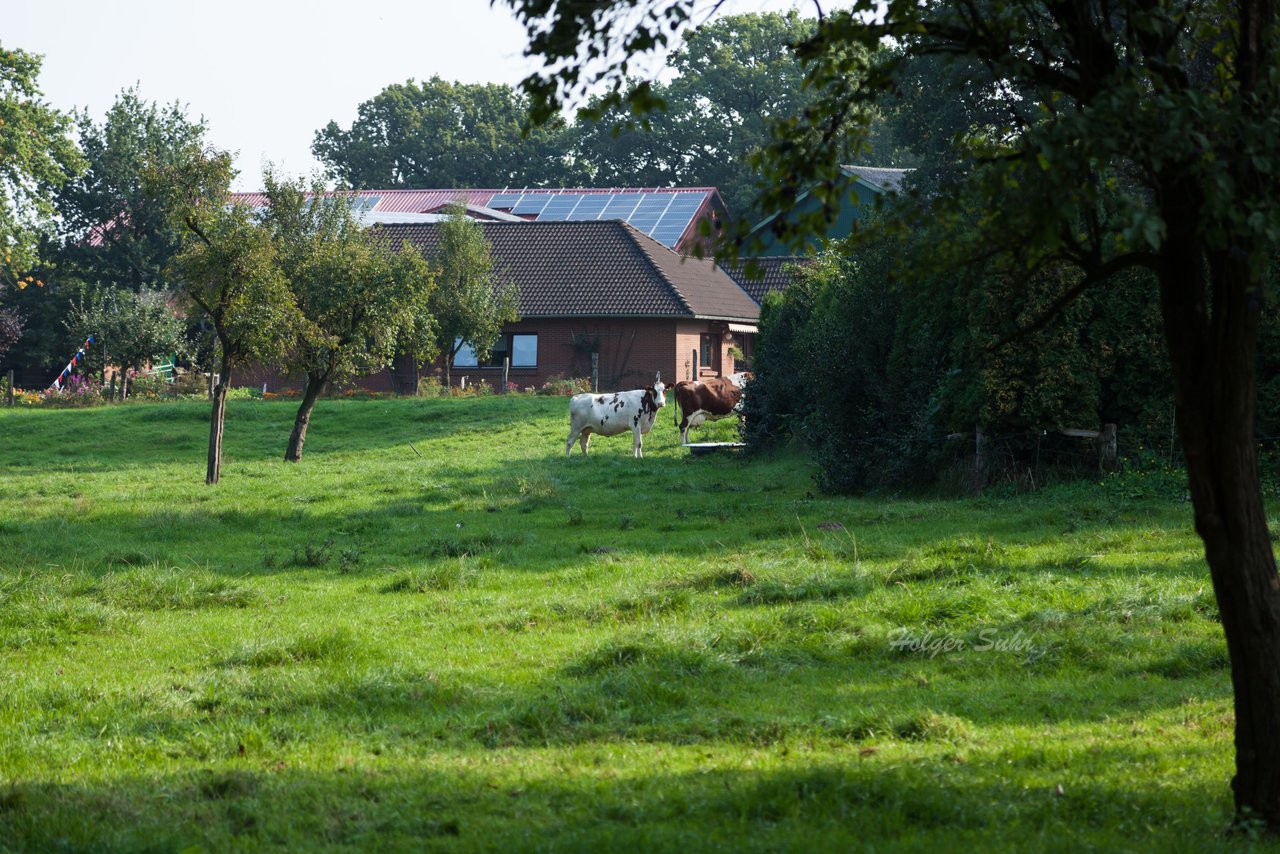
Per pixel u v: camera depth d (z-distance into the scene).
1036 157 6.14
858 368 26.94
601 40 6.42
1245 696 6.64
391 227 63.62
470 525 22.75
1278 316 23.27
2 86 60.97
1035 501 22.28
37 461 39.88
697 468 32.94
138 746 9.21
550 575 16.91
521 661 11.80
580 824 6.90
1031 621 12.51
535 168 102.38
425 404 48.00
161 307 58.84
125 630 14.05
